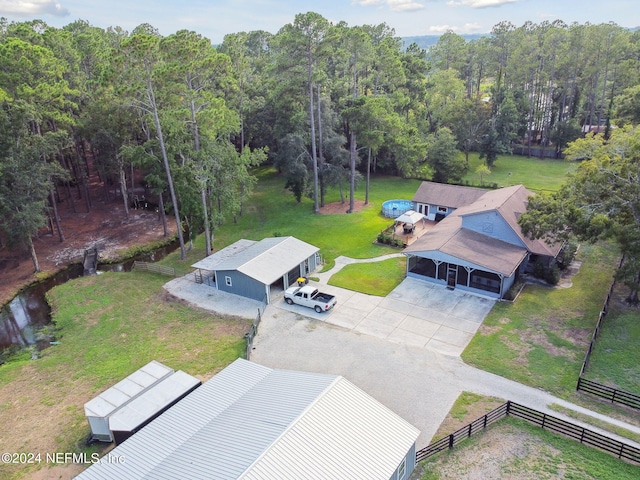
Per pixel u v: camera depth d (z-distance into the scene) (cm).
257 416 1778
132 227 5012
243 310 3209
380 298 3297
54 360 2722
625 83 7281
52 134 3862
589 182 2848
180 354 2706
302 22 4519
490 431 2006
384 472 1561
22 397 2397
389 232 4469
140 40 3216
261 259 3481
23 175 3562
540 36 8375
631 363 2433
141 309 3288
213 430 1755
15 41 3922
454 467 1822
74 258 4306
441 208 4809
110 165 4925
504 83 8469
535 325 2845
